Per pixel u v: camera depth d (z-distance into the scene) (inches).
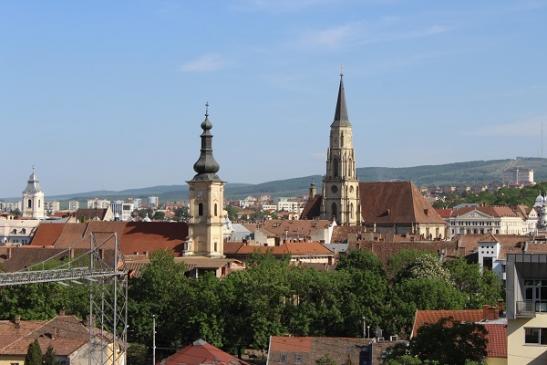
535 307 4891.7
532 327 4881.9
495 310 6924.2
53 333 7760.8
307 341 7691.9
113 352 7431.1
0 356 7362.2
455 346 5241.1
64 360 7391.7
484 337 5467.5
